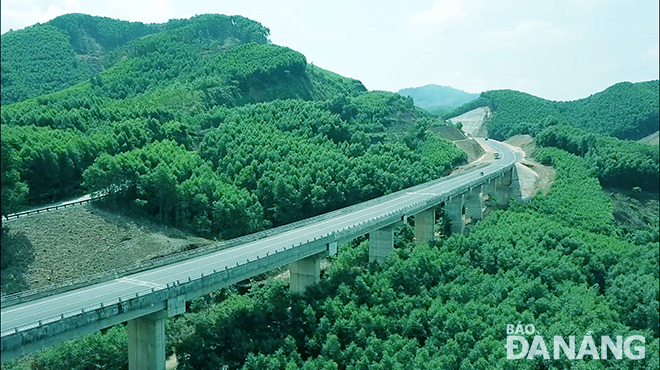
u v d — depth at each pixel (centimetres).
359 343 7969
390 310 8919
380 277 9788
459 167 19412
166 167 13162
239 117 18912
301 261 9444
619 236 14462
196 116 19062
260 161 15738
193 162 14612
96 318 5903
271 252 8456
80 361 7450
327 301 8638
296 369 7081
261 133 17338
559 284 10175
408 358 7494
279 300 9106
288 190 14312
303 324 8325
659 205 18338
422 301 9175
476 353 7488
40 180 12325
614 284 10544
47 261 9894
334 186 15112
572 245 11969
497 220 13962
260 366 7094
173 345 8081
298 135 18275
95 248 10712
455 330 8194
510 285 9706
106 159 12419
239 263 7831
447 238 12569
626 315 9738
